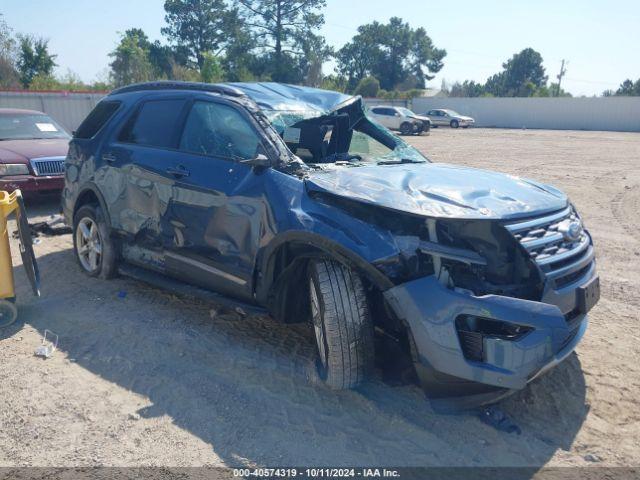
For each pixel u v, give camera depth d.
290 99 4.68
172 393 3.65
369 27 85.31
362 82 61.06
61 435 3.21
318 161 4.56
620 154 21.08
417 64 89.00
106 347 4.28
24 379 3.80
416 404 3.55
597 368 4.04
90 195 5.68
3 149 8.84
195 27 63.91
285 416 3.41
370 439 3.21
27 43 40.28
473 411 3.44
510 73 104.00
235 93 4.45
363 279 3.46
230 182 4.07
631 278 6.14
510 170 15.49
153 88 5.27
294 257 3.77
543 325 2.99
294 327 4.67
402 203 3.25
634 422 3.40
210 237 4.20
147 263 4.98
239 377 3.85
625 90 91.25
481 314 2.97
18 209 4.79
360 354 3.38
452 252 3.14
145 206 4.82
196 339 4.42
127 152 5.07
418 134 34.25
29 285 5.62
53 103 24.22
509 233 3.24
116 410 3.46
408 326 3.12
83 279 5.77
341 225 3.37
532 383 3.79
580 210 9.89
